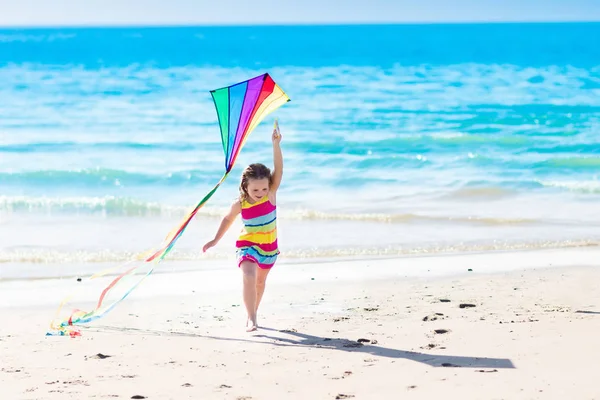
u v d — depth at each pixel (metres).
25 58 64.38
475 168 18.95
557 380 4.16
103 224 12.48
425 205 14.34
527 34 114.31
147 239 11.35
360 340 5.52
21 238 11.34
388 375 4.50
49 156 21.53
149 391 4.29
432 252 10.48
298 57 67.88
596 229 12.02
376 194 15.58
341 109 32.31
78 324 6.34
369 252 10.48
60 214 13.23
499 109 31.98
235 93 5.73
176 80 45.69
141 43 92.25
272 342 5.58
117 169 18.70
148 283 8.40
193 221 12.83
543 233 11.77
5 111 31.47
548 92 38.22
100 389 4.34
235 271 9.12
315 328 6.04
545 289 7.64
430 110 31.92
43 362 5.02
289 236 11.58
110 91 39.09
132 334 5.93
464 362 4.73
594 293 7.37
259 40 100.81
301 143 23.05
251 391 4.26
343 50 78.19
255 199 5.95
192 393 4.24
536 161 19.84
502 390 4.02
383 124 28.14
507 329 5.67
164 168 19.36
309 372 4.66
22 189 16.75
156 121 28.78
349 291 7.76
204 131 26.44
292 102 34.78
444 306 6.85
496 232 11.88
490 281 8.20
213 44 90.44
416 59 64.56
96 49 78.88
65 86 41.28
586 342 5.10
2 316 6.78
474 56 67.69
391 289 7.85
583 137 24.39
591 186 15.93
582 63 57.81
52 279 8.76
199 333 5.96
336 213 13.45
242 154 21.14
